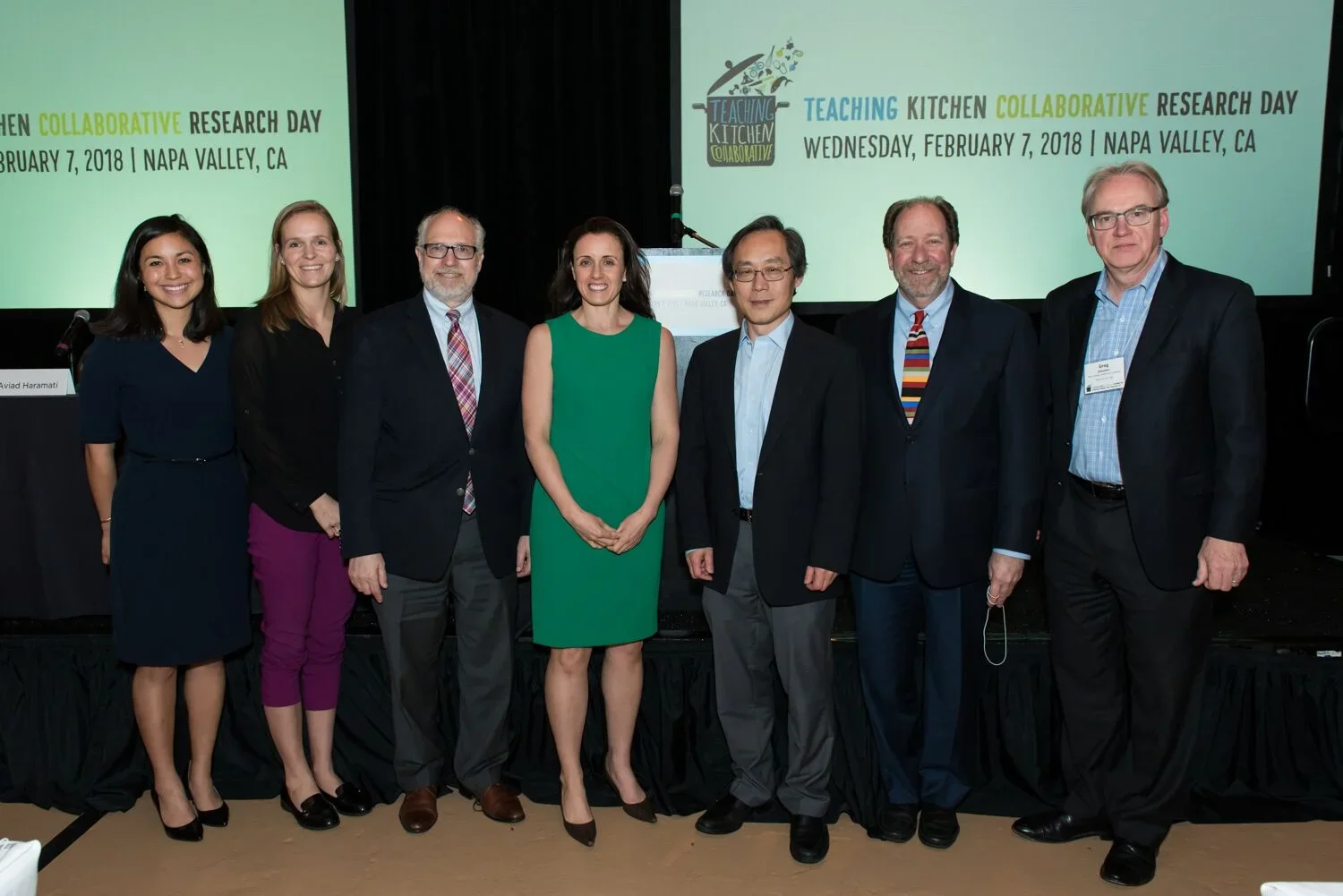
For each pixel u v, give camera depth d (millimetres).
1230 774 2553
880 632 2334
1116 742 2398
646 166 4504
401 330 2250
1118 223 2021
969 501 2195
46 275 4512
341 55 4418
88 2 4363
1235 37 4207
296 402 2258
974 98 4281
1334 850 2328
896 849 2363
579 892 2170
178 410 2244
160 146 4441
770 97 4320
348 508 2230
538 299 4637
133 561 2244
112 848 2385
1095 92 4262
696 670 2656
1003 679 2602
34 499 2693
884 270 4402
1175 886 2184
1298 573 3240
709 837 2416
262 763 2682
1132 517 2096
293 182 4480
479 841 2393
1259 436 2033
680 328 2812
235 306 4535
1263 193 4301
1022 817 2461
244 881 2225
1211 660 2531
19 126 4430
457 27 4516
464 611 2395
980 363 2172
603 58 4496
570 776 2383
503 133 4570
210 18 4387
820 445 2199
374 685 2682
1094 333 2178
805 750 2301
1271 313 4570
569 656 2318
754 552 2209
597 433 2221
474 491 2281
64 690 2656
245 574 2381
